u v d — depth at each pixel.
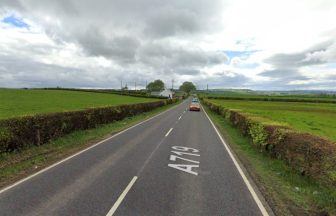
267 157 12.64
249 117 18.66
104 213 6.29
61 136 16.84
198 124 27.44
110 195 7.41
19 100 51.62
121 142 16.02
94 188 7.95
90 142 15.99
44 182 8.45
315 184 8.45
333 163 7.34
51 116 15.74
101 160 11.45
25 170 9.92
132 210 6.49
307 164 8.95
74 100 61.56
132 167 10.37
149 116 37.22
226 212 6.54
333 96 162.88
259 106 66.50
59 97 69.12
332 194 7.23
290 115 42.19
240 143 16.61
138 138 17.62
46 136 15.10
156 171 9.88
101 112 24.61
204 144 15.92
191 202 7.09
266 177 9.57
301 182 8.88
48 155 12.43
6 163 10.83
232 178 9.27
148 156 12.34
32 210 6.40
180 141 16.75
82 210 6.43
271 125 13.55
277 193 7.96
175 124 26.94
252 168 10.70
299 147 9.61
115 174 9.40
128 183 8.45
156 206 6.76
